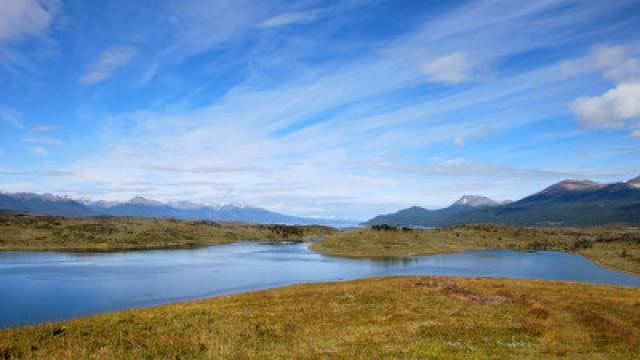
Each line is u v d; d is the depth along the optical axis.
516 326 28.39
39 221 190.75
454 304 36.84
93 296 65.75
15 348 22.58
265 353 22.11
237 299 43.75
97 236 175.00
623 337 25.47
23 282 78.88
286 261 123.38
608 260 126.19
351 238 171.62
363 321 30.55
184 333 25.91
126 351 22.05
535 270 108.19
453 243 176.38
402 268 108.50
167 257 131.00
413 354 21.80
